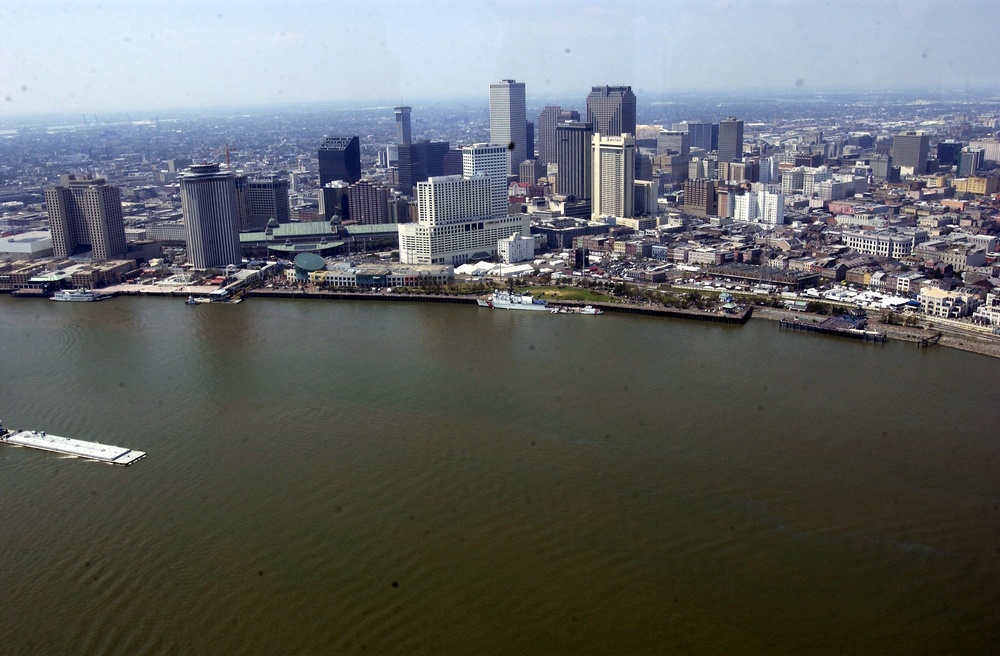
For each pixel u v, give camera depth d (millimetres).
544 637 156125
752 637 155000
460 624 159875
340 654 153125
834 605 163250
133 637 158625
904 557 177375
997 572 171750
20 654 154875
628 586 169875
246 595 169375
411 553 181750
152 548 186250
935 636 154500
